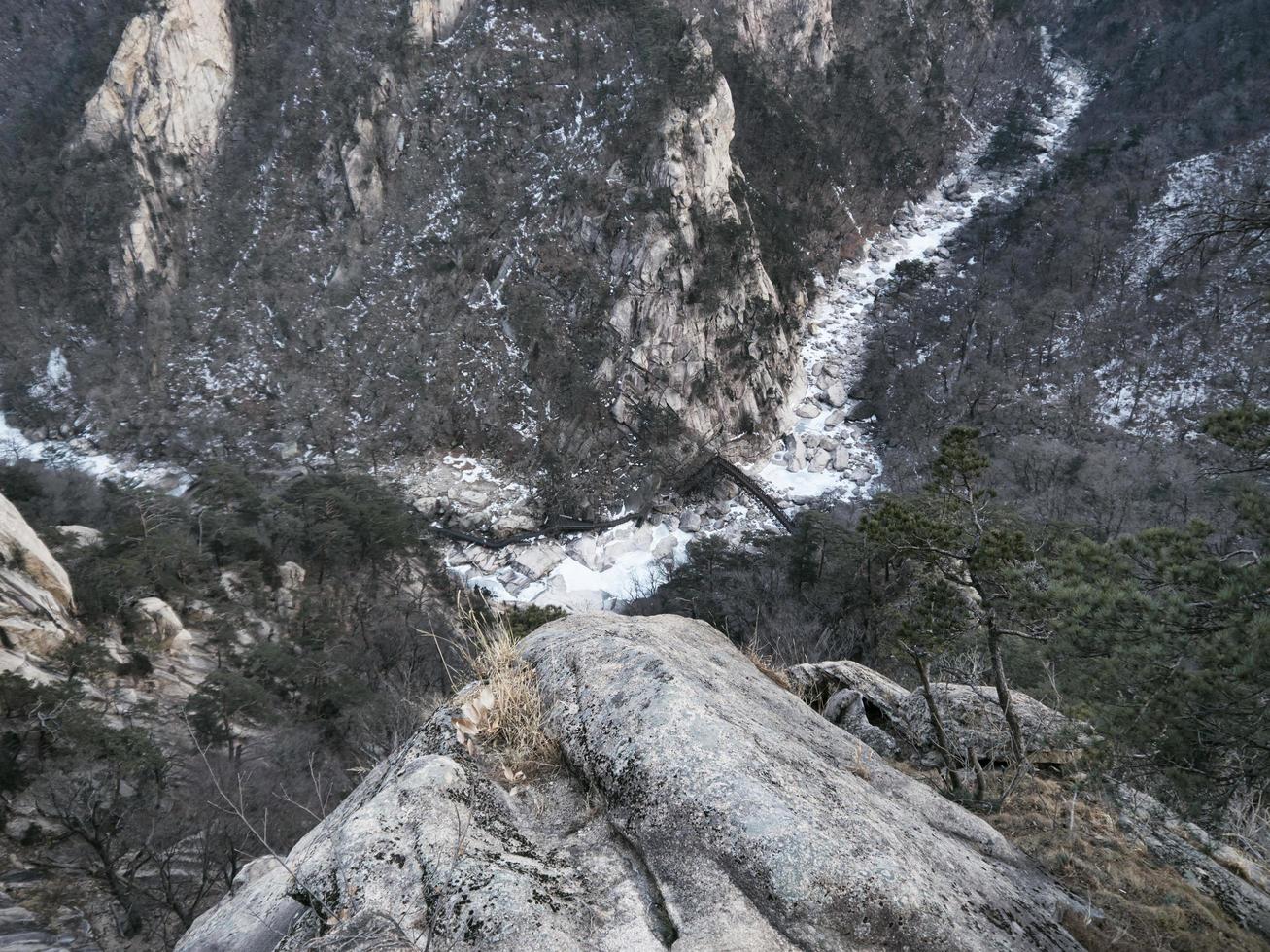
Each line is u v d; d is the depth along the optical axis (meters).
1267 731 5.51
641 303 95.88
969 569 7.30
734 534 80.44
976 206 130.00
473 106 117.00
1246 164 105.56
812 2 134.00
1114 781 6.03
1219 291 87.81
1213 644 5.84
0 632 33.78
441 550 81.88
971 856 3.35
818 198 121.50
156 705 34.16
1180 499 59.84
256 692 30.84
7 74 142.88
